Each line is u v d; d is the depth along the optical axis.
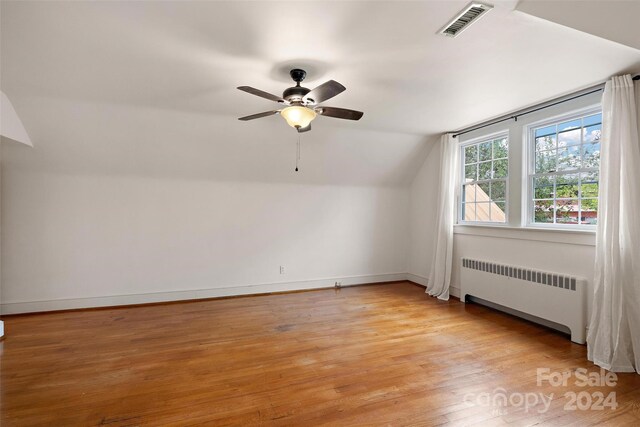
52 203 3.77
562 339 3.03
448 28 1.97
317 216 5.05
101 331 3.19
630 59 2.33
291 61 2.40
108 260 4.00
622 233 2.54
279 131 4.09
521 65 2.46
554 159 3.32
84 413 1.89
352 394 2.11
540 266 3.31
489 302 4.05
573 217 3.14
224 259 4.54
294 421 1.84
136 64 2.46
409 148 4.88
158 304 4.16
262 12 1.81
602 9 1.79
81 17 1.88
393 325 3.40
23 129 3.26
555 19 1.84
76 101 3.16
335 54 2.29
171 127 3.70
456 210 4.52
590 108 2.95
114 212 4.02
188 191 4.34
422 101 3.27
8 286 3.63
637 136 2.50
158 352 2.72
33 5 1.77
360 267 5.35
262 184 4.71
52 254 3.79
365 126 4.18
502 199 3.92
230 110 3.50
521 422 1.84
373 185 5.36
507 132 3.79
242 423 1.82
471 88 2.92
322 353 2.71
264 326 3.36
